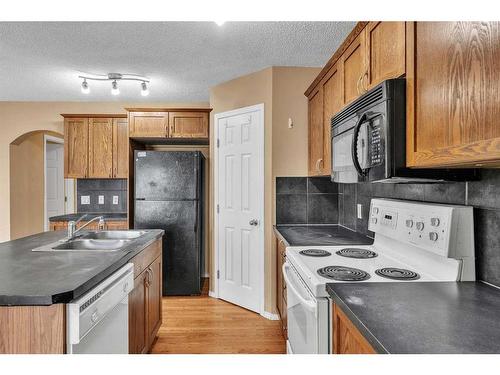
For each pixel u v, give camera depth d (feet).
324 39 8.10
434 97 3.37
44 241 7.04
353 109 5.25
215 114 11.69
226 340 8.41
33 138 15.71
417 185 5.49
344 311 3.44
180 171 11.71
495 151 2.49
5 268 4.69
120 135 12.90
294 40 8.15
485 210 3.99
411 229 4.91
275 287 9.75
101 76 10.78
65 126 12.82
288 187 9.89
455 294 3.72
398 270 4.87
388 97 3.98
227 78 11.07
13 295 3.61
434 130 3.37
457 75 2.98
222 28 7.48
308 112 9.69
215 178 11.66
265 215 10.03
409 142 3.84
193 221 11.73
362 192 8.07
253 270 10.37
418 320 3.03
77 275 4.33
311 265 5.18
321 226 9.86
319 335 4.18
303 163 9.96
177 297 11.74
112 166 12.86
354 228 8.64
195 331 8.95
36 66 9.87
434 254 4.61
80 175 12.82
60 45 8.39
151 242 7.39
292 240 7.32
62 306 3.75
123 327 5.44
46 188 16.34
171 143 13.87
